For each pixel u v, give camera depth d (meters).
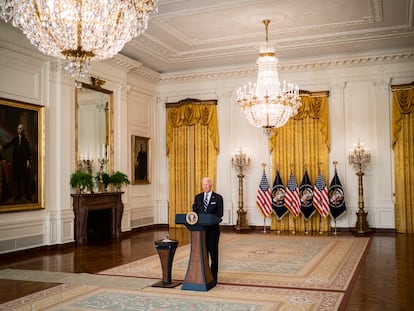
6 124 9.61
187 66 14.70
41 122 10.48
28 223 10.02
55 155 10.88
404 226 12.85
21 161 9.94
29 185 10.12
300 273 7.55
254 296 6.11
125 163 13.27
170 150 15.24
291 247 10.45
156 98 15.51
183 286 6.55
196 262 6.56
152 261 8.91
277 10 10.01
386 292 6.25
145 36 11.64
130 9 5.85
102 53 6.00
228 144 14.70
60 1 5.40
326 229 13.49
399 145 13.01
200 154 14.86
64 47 5.75
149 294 6.32
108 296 6.24
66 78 11.18
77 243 11.21
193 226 6.58
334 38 11.99
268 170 14.22
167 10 9.84
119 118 13.10
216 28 11.17
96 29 5.63
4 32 9.55
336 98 13.65
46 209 10.55
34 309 5.62
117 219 12.54
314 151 13.74
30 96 10.29
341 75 13.64
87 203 11.40
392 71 13.16
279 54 13.43
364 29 11.41
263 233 13.34
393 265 8.17
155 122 15.45
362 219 12.91
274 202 13.66
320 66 13.72
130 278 7.36
